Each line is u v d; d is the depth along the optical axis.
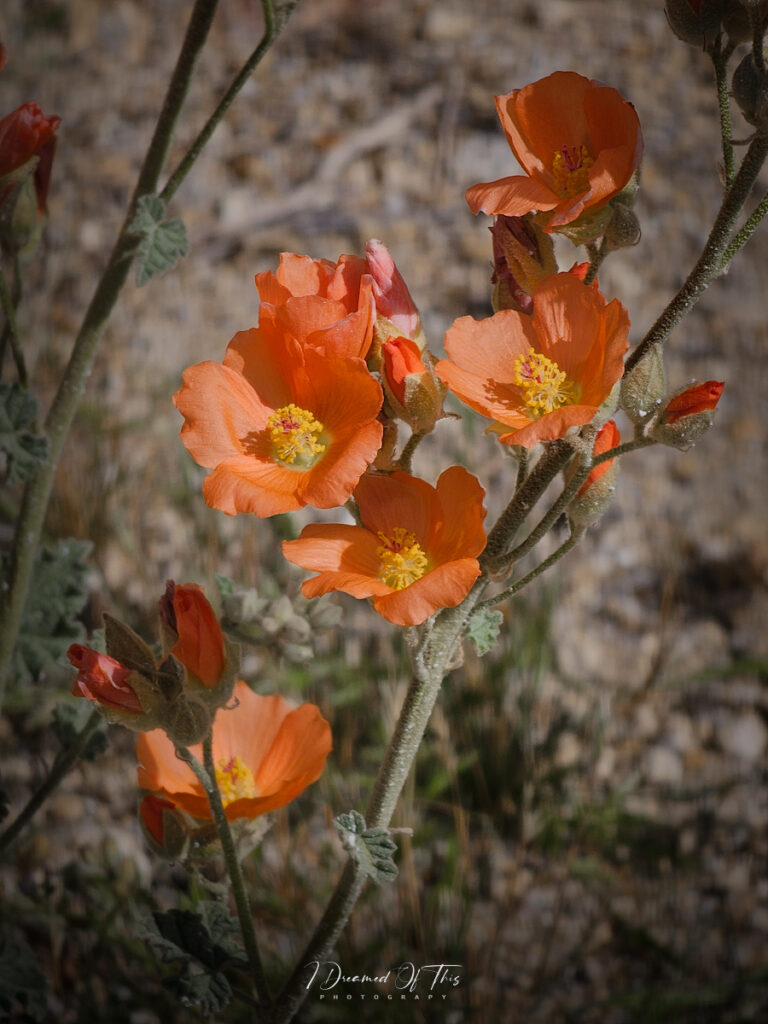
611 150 0.37
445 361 0.38
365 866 0.39
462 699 0.64
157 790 0.42
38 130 0.43
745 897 0.61
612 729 0.67
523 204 0.38
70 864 0.57
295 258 0.39
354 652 0.67
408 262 0.87
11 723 0.65
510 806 0.62
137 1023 0.54
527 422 0.38
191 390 0.38
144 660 0.39
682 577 0.73
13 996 0.45
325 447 0.38
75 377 0.46
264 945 0.56
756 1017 0.56
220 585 0.45
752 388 0.82
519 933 0.58
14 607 0.47
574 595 0.72
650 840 0.62
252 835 0.42
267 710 0.44
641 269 0.87
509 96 0.39
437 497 0.38
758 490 0.77
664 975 0.58
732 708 0.68
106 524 0.72
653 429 0.38
